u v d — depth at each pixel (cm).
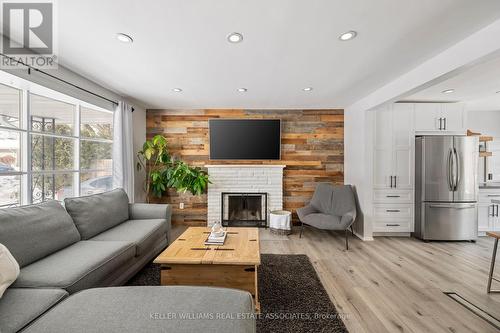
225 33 182
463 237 355
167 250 202
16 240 160
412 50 210
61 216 204
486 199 389
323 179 444
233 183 434
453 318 179
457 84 297
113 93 339
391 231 375
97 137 347
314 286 222
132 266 226
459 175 356
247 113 442
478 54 179
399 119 370
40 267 162
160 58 226
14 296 127
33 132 252
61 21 167
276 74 268
